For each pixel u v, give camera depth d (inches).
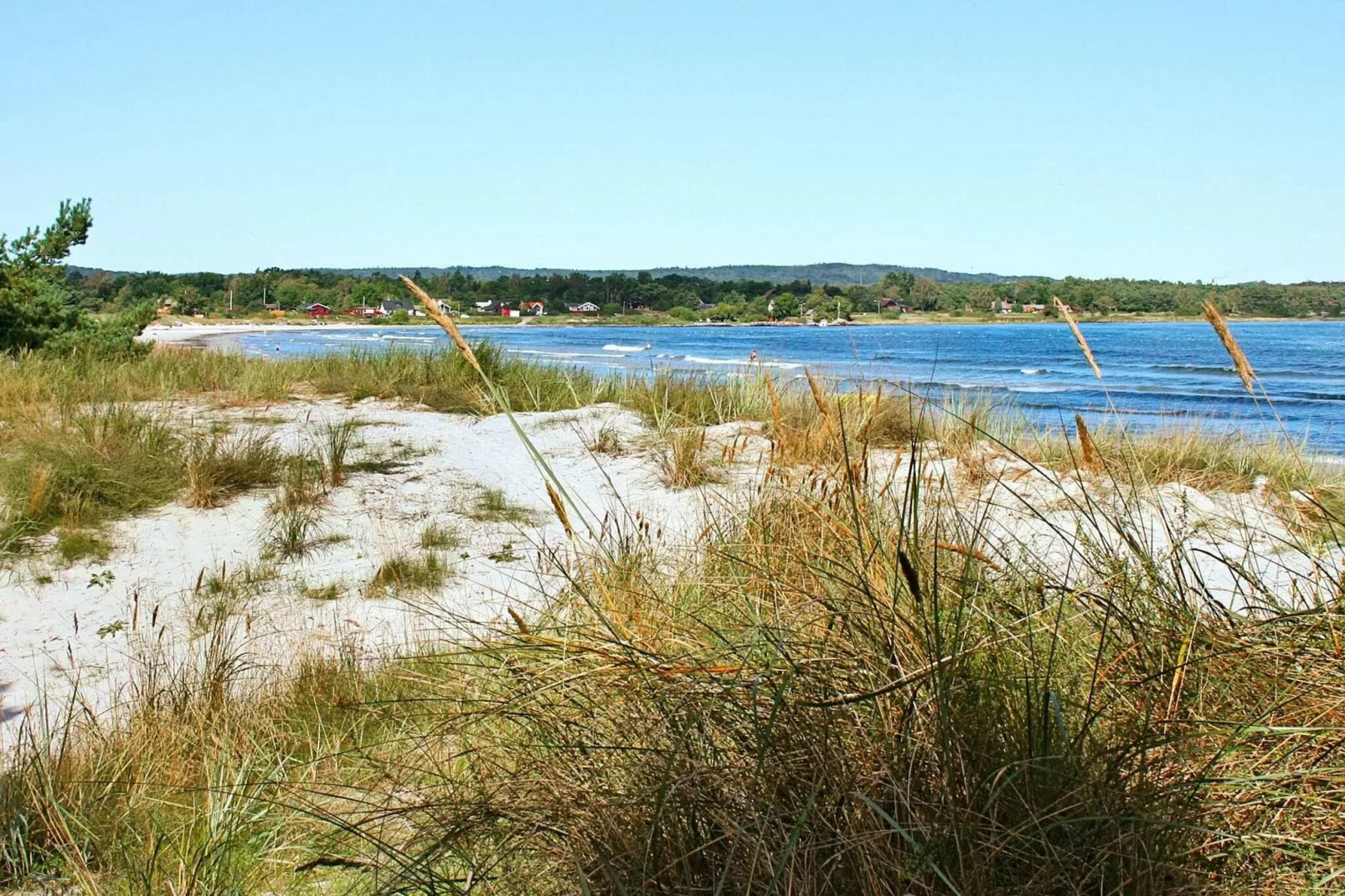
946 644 89.4
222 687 173.2
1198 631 94.0
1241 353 102.3
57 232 719.7
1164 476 275.9
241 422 480.7
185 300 4106.8
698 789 85.0
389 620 219.5
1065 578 104.8
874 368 1106.1
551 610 125.6
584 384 549.3
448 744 115.7
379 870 95.1
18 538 286.4
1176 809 77.8
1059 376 1270.9
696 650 103.7
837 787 79.4
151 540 294.7
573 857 85.4
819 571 104.7
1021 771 79.7
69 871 113.4
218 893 102.4
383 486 352.2
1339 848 78.1
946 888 73.4
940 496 129.3
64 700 182.2
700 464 320.5
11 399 503.8
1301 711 87.4
